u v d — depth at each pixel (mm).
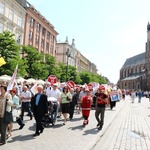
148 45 108625
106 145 8281
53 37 63000
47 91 12867
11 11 40125
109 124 13273
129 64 141875
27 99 12711
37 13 50812
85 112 12453
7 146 7438
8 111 7660
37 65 36562
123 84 130500
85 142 8406
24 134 9422
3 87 7742
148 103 38344
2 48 28359
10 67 27781
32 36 49750
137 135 10336
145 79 108000
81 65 107500
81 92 18469
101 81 103562
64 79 55344
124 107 28281
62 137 9148
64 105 12492
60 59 81500
